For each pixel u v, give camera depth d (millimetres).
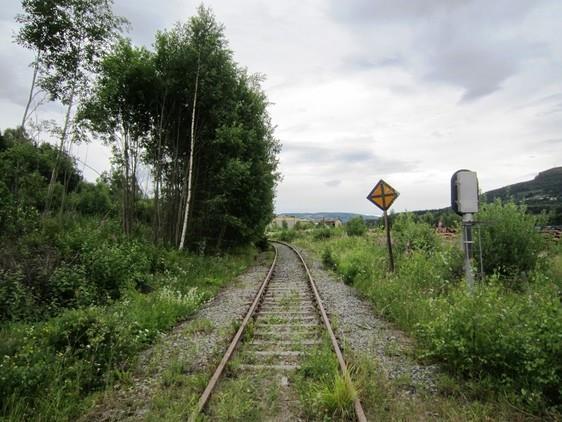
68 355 4723
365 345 5629
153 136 18250
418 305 6859
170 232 18547
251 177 19797
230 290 11336
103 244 10070
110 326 5312
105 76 15531
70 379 4289
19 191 13750
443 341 4391
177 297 8938
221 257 18469
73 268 8492
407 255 12422
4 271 7418
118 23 15117
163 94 16984
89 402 3949
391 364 4828
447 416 3514
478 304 4496
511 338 3969
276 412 3658
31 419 3508
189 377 4520
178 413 3592
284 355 5234
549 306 4059
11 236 9000
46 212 14492
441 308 6121
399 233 15242
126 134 16703
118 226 16625
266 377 4480
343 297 9625
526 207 8891
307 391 3932
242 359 5074
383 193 11289
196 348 5633
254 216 22766
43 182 15898
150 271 11711
